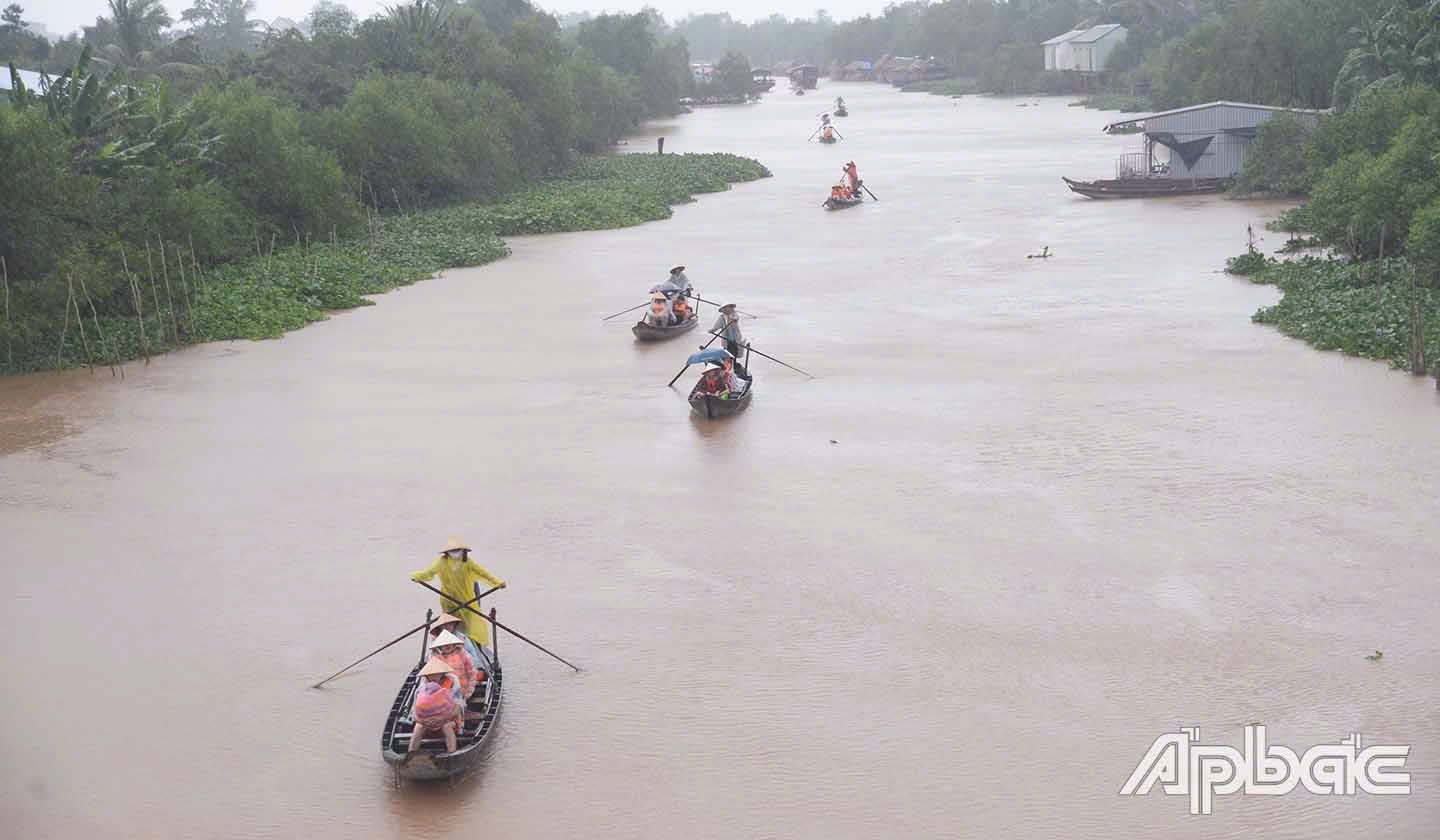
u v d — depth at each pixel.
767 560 19.19
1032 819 12.88
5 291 31.12
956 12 193.38
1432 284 33.34
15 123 32.66
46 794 13.72
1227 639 16.33
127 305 34.78
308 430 26.03
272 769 14.14
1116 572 18.36
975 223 53.97
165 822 13.22
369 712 15.27
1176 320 33.84
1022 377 28.62
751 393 27.91
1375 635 16.28
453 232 51.16
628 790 13.54
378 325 36.00
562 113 72.69
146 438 25.73
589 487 22.39
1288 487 21.28
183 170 41.44
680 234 53.44
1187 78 89.38
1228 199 58.19
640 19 129.75
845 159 85.69
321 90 62.84
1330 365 28.64
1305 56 76.56
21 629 17.52
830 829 12.80
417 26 73.38
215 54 91.94
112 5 77.69
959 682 15.52
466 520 21.02
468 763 13.30
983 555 19.11
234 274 40.31
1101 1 160.50
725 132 113.38
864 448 24.06
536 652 16.55
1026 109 131.62
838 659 16.17
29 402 28.52
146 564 19.59
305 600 18.25
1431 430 23.78
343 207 48.16
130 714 15.31
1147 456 23.08
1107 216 54.53
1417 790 13.14
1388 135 45.47
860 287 40.22
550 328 35.19
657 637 16.89
